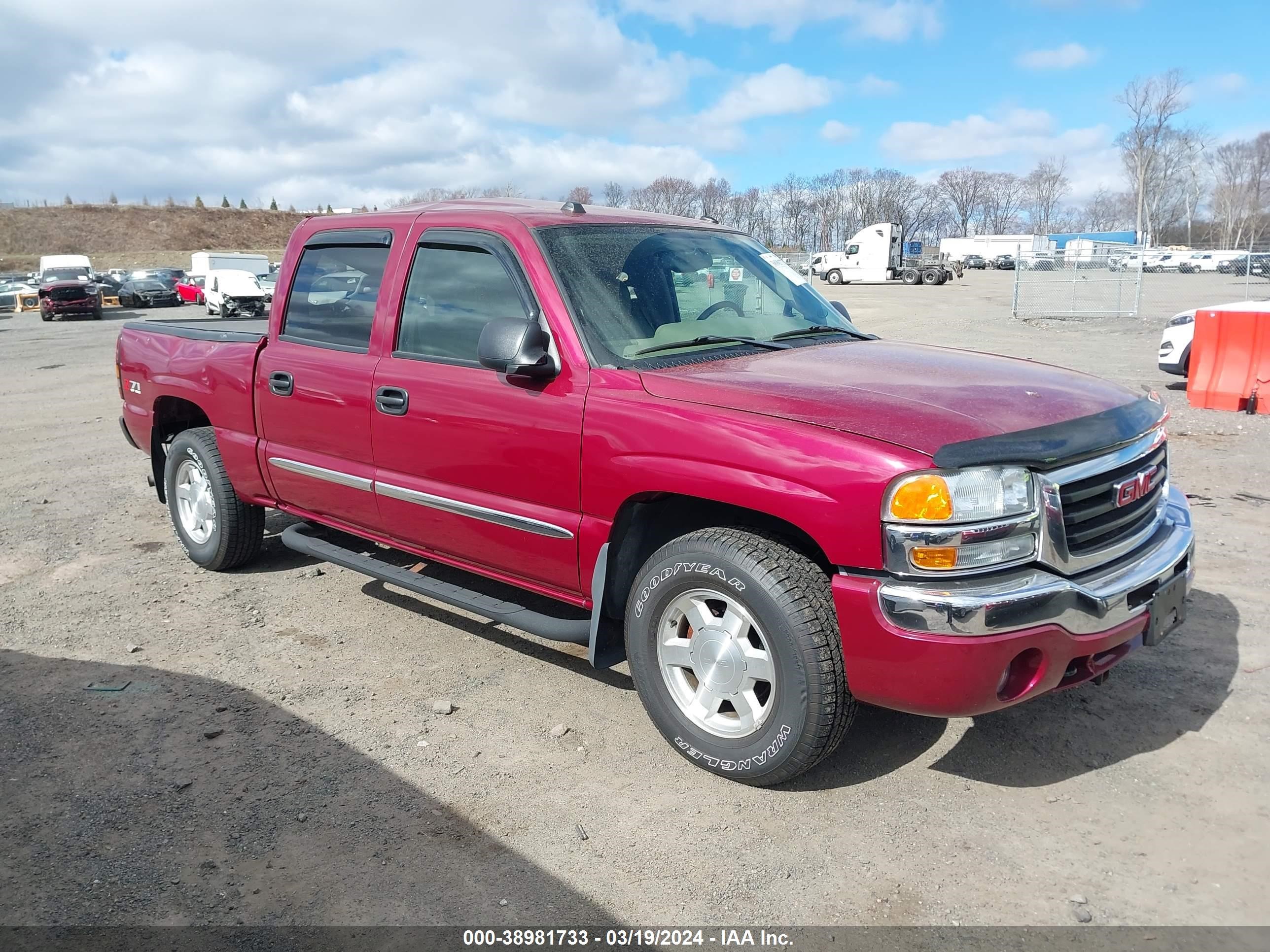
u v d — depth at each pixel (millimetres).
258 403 4695
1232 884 2646
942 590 2672
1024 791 3123
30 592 5129
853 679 2840
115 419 11211
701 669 3193
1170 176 114938
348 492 4336
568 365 3424
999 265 74625
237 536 5215
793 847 2855
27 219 105250
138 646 4383
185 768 3332
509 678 4035
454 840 2918
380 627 4590
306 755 3412
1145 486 3164
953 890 2650
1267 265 35125
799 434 2857
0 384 15070
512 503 3639
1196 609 4543
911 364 3490
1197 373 9891
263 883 2727
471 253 3822
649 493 3213
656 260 3900
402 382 3941
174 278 41062
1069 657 2820
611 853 2844
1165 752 3326
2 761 3387
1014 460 2723
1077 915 2527
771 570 2926
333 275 4410
